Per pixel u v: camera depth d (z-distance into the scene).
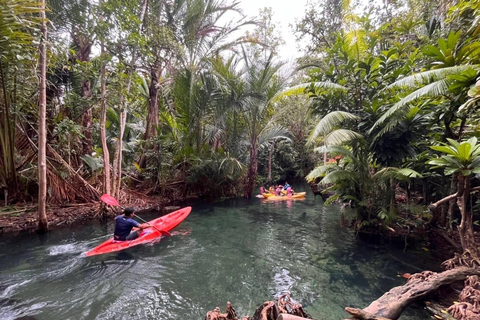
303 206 10.55
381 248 5.61
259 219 8.30
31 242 5.65
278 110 14.39
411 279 3.61
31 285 3.92
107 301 3.52
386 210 5.90
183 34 10.59
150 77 10.59
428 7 7.86
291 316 2.18
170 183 10.98
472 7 4.01
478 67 3.69
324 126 5.46
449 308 3.06
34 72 5.76
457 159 3.54
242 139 12.71
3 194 7.38
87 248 5.38
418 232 6.37
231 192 12.52
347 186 6.69
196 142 11.53
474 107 4.25
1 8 4.16
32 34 5.42
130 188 10.13
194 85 10.59
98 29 6.77
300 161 19.42
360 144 6.19
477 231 5.68
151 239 6.05
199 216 8.62
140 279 4.16
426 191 6.33
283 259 5.04
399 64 6.78
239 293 3.77
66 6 6.99
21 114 6.91
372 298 3.62
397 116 5.26
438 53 4.47
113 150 11.31
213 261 4.92
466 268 3.60
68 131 7.46
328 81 6.62
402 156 5.71
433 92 3.99
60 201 7.75
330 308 3.37
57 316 3.17
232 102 11.16
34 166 7.44
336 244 5.89
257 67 11.33
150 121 10.98
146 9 9.04
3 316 3.14
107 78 7.63
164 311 3.31
